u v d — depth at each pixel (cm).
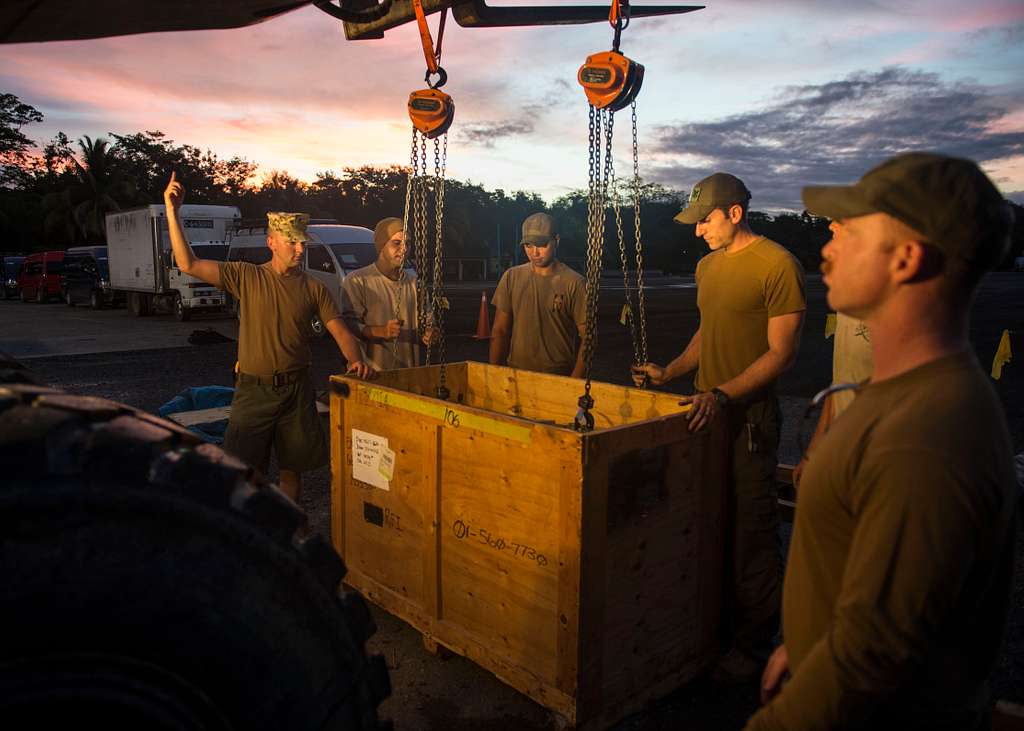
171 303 1948
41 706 97
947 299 110
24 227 6272
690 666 288
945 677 113
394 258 446
